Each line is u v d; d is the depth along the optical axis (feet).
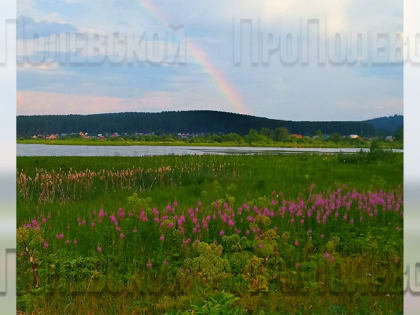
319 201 16.29
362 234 15.78
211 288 13.12
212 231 15.42
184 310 12.51
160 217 15.75
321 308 12.94
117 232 15.23
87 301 13.20
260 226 15.56
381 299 13.61
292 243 15.31
